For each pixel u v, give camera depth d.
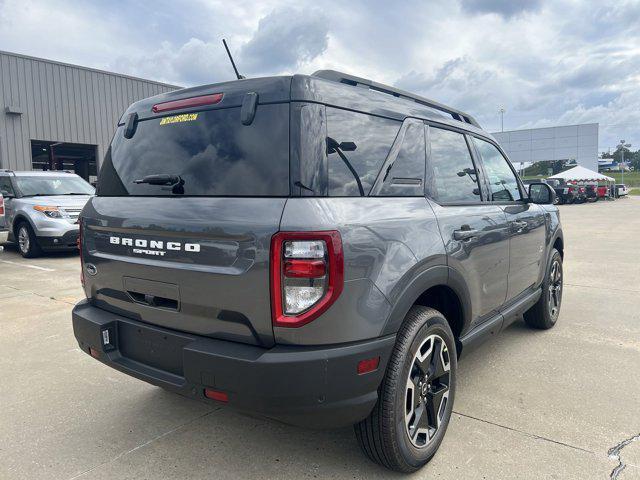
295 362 2.05
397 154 2.67
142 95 20.75
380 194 2.49
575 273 8.02
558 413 3.20
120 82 19.92
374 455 2.47
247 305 2.15
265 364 2.05
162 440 2.91
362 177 2.41
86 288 3.02
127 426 3.09
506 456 2.71
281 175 2.17
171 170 2.55
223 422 3.13
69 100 18.27
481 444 2.83
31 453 2.78
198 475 2.56
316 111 2.24
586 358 4.17
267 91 2.29
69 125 18.30
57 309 5.73
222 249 2.21
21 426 3.09
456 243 2.83
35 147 19.69
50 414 3.25
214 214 2.25
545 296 4.70
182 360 2.37
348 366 2.14
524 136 55.44
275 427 3.06
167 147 2.62
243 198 2.23
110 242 2.75
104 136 19.42
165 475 2.57
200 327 2.34
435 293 3.00
